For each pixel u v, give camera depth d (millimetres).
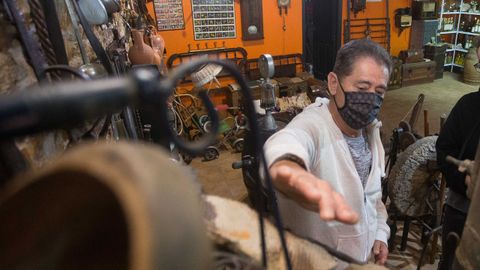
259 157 418
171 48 4133
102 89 222
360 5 5207
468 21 6223
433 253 2059
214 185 3119
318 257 437
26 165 535
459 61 6488
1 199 230
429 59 6078
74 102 206
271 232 412
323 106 1019
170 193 220
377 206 1180
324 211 409
